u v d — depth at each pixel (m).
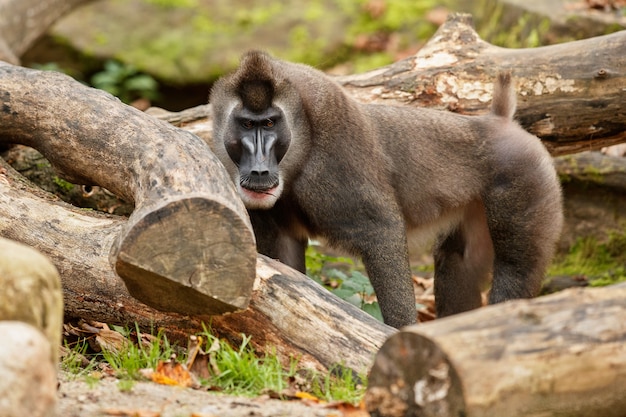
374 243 10.64
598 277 14.76
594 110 12.39
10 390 4.98
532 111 12.66
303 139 10.50
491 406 5.56
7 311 5.62
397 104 13.02
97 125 9.49
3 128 10.16
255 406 6.96
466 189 11.49
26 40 18.64
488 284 13.32
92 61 23.39
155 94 23.00
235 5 24.27
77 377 7.55
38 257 5.85
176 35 23.69
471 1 23.97
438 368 5.61
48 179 12.08
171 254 7.53
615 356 5.82
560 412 5.80
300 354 8.33
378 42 23.58
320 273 13.00
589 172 14.97
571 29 17.16
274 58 10.99
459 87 12.99
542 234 11.45
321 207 10.64
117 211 12.10
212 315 8.16
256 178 10.16
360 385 8.00
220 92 10.63
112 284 8.71
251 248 7.66
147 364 8.10
